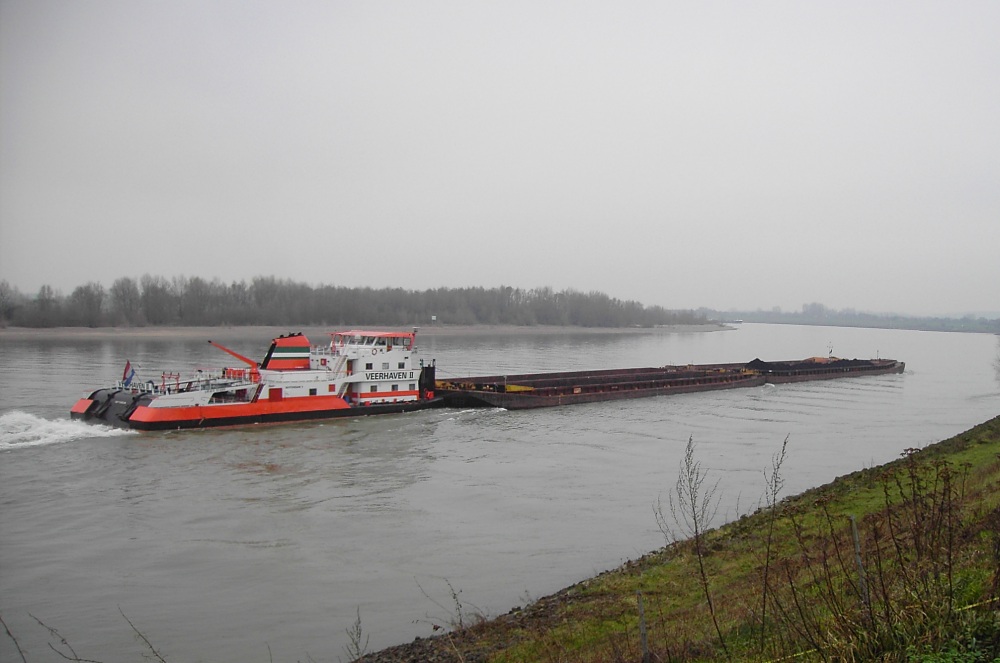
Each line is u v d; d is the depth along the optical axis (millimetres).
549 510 34656
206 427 51875
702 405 73562
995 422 48156
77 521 32312
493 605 23750
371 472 41906
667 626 16969
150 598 24609
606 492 37844
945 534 14805
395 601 24297
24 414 55656
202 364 94875
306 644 21234
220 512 33906
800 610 11781
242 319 173875
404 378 63656
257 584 25766
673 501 35938
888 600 11234
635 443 51531
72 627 22406
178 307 176125
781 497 36094
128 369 55875
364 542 30125
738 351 176500
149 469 41219
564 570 27000
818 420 63438
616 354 145750
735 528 27125
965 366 137375
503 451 48406
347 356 60406
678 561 23984
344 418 58656
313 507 34938
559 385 82250
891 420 63750
